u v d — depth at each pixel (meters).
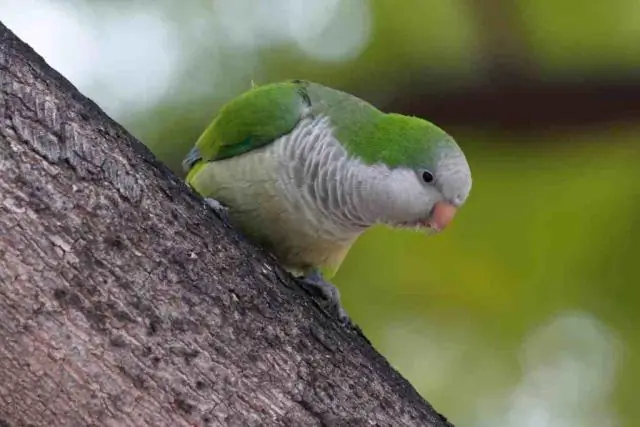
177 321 5.41
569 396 11.61
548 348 11.46
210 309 5.55
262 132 7.62
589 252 11.02
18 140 5.18
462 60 11.20
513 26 10.93
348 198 7.47
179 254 5.55
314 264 7.95
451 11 10.98
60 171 5.26
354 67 11.17
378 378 6.12
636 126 11.25
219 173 7.74
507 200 11.10
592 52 11.19
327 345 5.98
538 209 11.06
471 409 11.73
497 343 11.39
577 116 11.23
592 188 11.12
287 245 7.68
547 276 11.05
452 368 11.57
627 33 11.16
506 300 11.17
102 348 5.18
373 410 5.97
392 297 11.15
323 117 7.64
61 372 5.13
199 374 5.40
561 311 11.23
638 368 11.34
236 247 5.90
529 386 11.68
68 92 5.55
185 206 5.75
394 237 10.82
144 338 5.29
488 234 10.95
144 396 5.26
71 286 5.15
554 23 11.09
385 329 11.27
